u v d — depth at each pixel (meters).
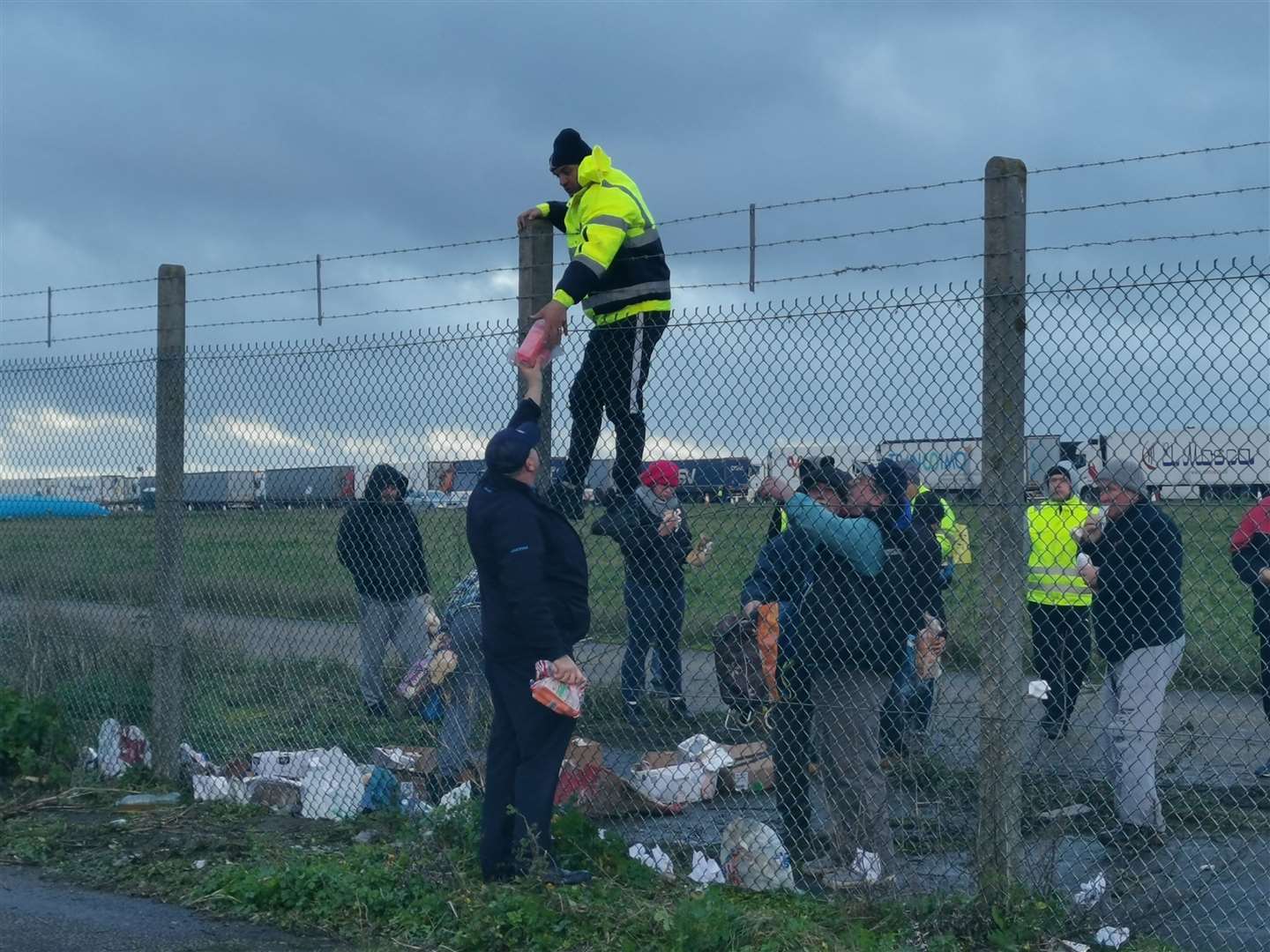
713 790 6.62
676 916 4.82
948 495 5.09
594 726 6.73
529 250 6.18
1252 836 5.85
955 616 5.28
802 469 5.33
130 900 5.50
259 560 7.28
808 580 5.51
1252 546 6.77
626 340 5.79
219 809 6.76
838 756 5.40
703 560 6.26
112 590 7.87
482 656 6.34
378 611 7.02
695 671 6.75
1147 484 4.71
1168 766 6.05
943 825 5.23
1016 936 4.75
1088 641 6.29
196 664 7.55
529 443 5.25
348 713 7.48
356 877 5.42
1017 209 4.92
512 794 5.32
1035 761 5.32
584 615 5.40
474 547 5.32
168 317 7.45
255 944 4.98
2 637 8.31
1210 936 4.83
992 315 4.93
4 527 8.37
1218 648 6.89
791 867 5.48
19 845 6.15
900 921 4.93
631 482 5.97
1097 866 5.54
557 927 4.91
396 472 6.62
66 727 7.81
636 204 5.65
